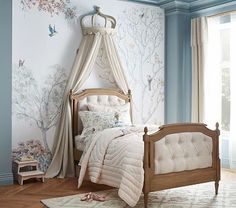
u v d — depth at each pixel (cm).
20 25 479
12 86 473
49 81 503
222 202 372
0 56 436
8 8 441
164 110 625
